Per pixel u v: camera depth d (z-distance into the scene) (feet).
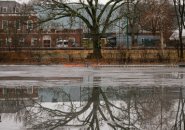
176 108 43.06
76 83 71.41
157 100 49.19
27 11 169.58
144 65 134.21
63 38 271.69
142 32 277.03
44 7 162.20
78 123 35.17
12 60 153.07
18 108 43.88
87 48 189.57
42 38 270.46
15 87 65.05
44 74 94.43
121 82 73.15
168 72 102.12
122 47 158.92
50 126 33.68
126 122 35.53
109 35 231.09
